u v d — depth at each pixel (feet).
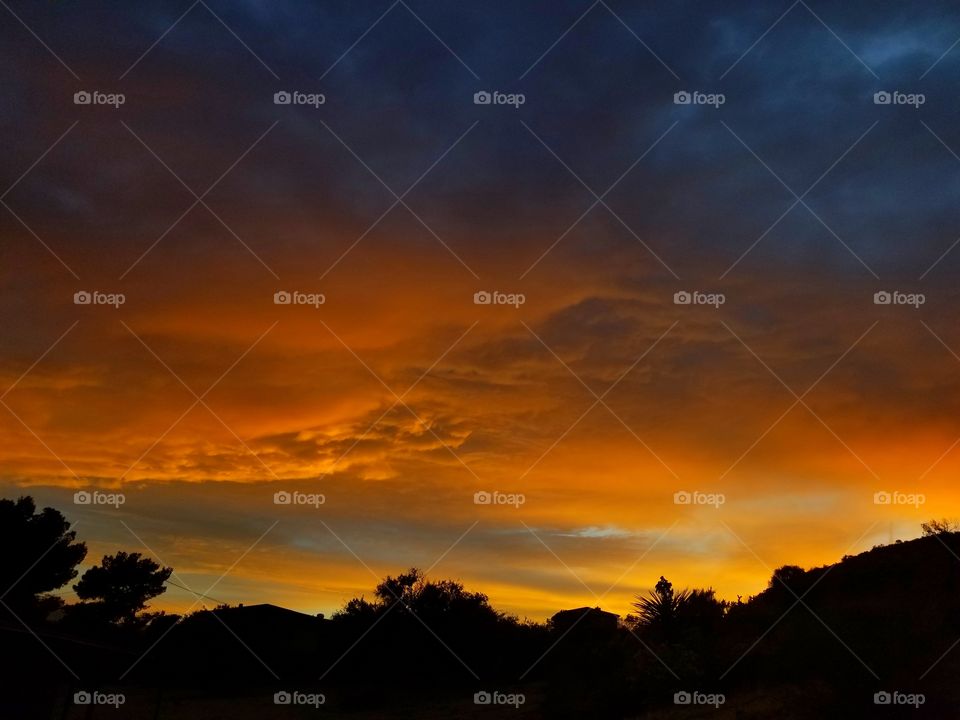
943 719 41.39
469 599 131.75
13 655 63.77
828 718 44.50
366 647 126.62
